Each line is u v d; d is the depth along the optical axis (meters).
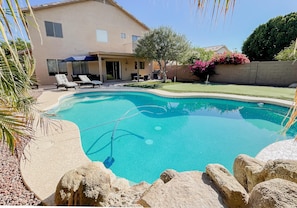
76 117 7.16
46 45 13.11
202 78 16.30
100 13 15.45
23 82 1.83
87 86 13.16
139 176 3.61
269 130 5.70
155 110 8.27
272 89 10.40
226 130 5.81
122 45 17.27
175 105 9.27
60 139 3.76
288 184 1.25
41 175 2.52
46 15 12.81
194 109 8.41
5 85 1.65
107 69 17.02
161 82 15.66
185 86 12.62
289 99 7.47
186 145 4.83
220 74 15.21
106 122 6.57
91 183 1.76
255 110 7.64
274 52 17.44
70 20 13.96
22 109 2.02
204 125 6.28
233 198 1.51
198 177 1.96
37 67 12.91
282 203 1.10
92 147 4.74
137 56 15.37
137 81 16.67
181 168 3.86
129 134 5.56
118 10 16.50
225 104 8.54
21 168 2.67
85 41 14.92
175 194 1.65
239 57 13.65
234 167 2.51
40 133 4.03
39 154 3.11
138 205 1.59
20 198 2.08
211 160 4.12
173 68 18.66
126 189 2.28
